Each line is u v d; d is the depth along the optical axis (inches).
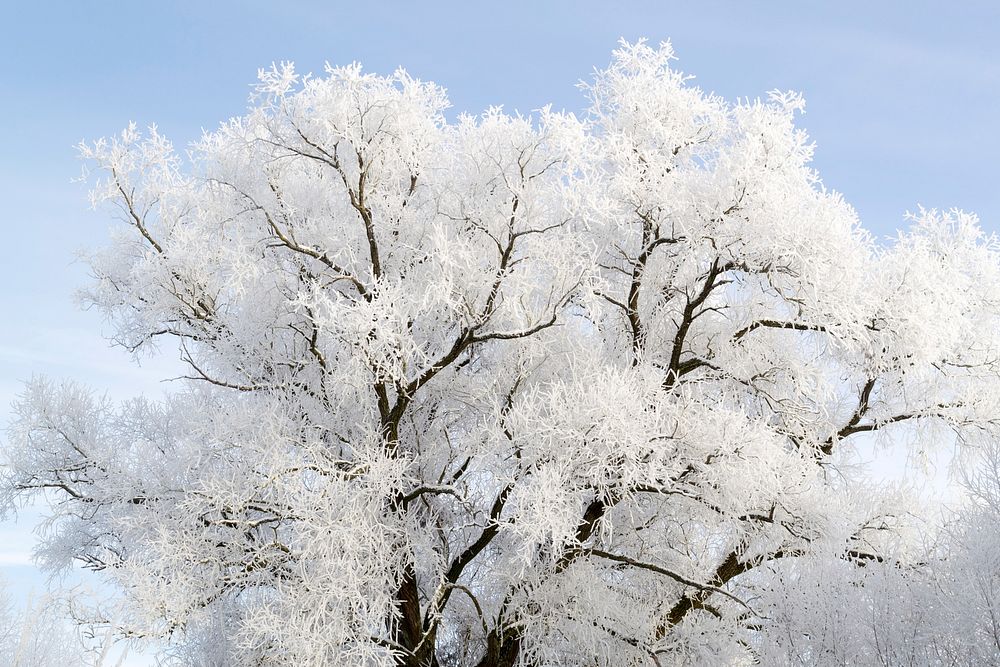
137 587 263.4
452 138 340.8
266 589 304.7
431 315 317.1
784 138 313.7
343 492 276.2
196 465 307.0
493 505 319.9
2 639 323.0
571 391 274.1
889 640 279.7
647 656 321.7
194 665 330.3
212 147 338.6
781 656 301.1
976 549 281.4
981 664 261.0
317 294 272.2
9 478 345.4
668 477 282.2
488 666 323.3
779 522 306.3
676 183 330.0
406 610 311.0
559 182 304.0
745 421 288.5
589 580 311.3
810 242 299.9
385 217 332.2
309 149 317.1
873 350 330.0
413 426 346.0
